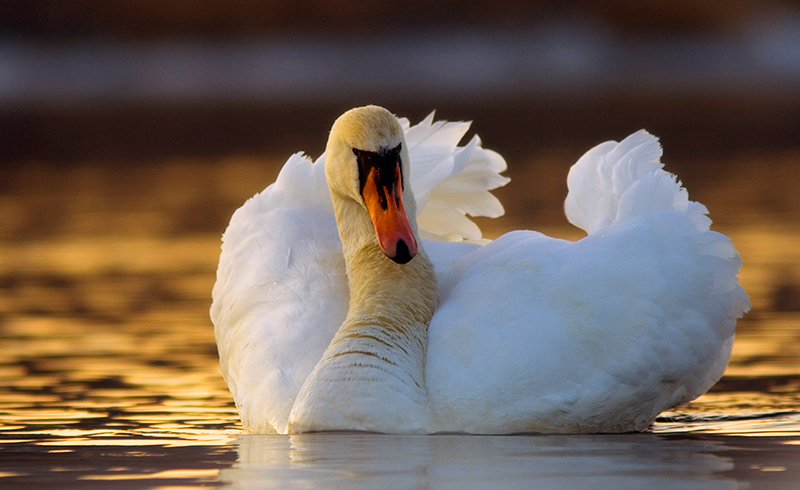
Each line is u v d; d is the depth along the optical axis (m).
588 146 51.69
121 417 11.70
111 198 35.28
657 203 10.86
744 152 47.91
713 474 8.28
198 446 9.80
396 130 10.73
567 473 8.30
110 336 16.59
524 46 148.62
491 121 71.56
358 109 10.82
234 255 12.35
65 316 18.23
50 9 141.88
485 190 13.66
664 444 9.61
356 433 9.95
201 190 36.97
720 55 141.38
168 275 22.28
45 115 86.75
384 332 10.30
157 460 9.10
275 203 12.75
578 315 10.16
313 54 148.25
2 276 22.28
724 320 10.70
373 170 10.59
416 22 155.12
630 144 12.05
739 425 10.91
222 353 12.21
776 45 139.75
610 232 10.73
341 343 10.34
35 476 8.50
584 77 138.25
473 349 10.16
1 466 8.91
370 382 9.99
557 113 78.94
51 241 27.06
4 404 12.35
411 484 7.95
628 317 10.16
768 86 114.75
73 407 12.25
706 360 10.66
